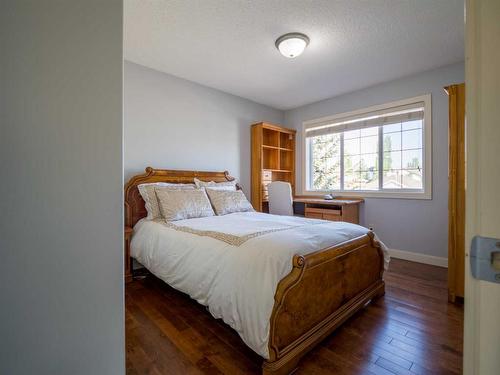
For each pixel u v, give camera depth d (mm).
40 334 552
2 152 515
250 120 4238
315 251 1612
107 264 640
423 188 3232
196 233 2006
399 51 2662
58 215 571
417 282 2615
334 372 1374
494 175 404
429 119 3133
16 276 528
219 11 2049
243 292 1414
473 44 422
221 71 3174
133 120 2965
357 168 3916
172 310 2049
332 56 2775
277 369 1283
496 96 398
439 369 1393
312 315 1561
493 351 405
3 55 516
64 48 581
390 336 1694
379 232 3605
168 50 2656
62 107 577
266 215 2951
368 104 3680
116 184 652
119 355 657
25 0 540
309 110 4430
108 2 645
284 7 2002
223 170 3854
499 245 400
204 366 1420
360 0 1925
